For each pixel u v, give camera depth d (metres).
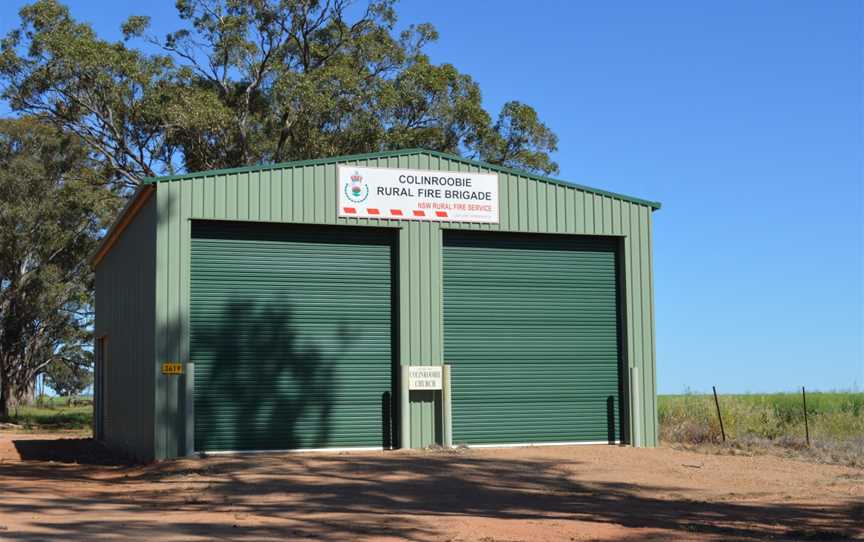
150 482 16.67
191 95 41.19
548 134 44.84
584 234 22.91
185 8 43.50
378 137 41.47
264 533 11.20
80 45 40.03
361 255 21.44
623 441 22.91
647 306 23.23
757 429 26.50
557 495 15.45
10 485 16.34
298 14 44.69
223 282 20.23
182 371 19.52
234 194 20.17
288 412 20.53
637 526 12.32
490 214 22.12
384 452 20.58
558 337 22.72
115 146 44.00
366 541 10.74
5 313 50.06
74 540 10.45
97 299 28.88
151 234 20.09
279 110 42.34
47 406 64.88
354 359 21.14
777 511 13.94
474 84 44.47
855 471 18.84
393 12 46.06
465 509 13.73
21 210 45.94
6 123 47.12
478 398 21.94
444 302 21.84
